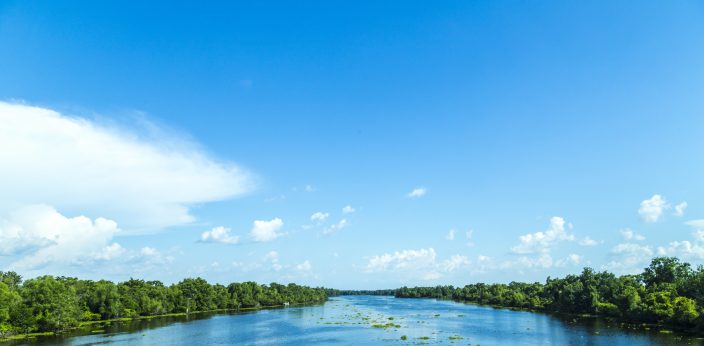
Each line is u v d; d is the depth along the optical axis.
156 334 148.12
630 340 118.50
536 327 154.75
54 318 152.50
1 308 140.88
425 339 129.25
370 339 132.12
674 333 129.62
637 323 155.38
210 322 191.50
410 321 184.62
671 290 158.50
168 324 183.00
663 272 194.38
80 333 151.00
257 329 162.12
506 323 170.38
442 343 121.69
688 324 134.88
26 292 154.25
